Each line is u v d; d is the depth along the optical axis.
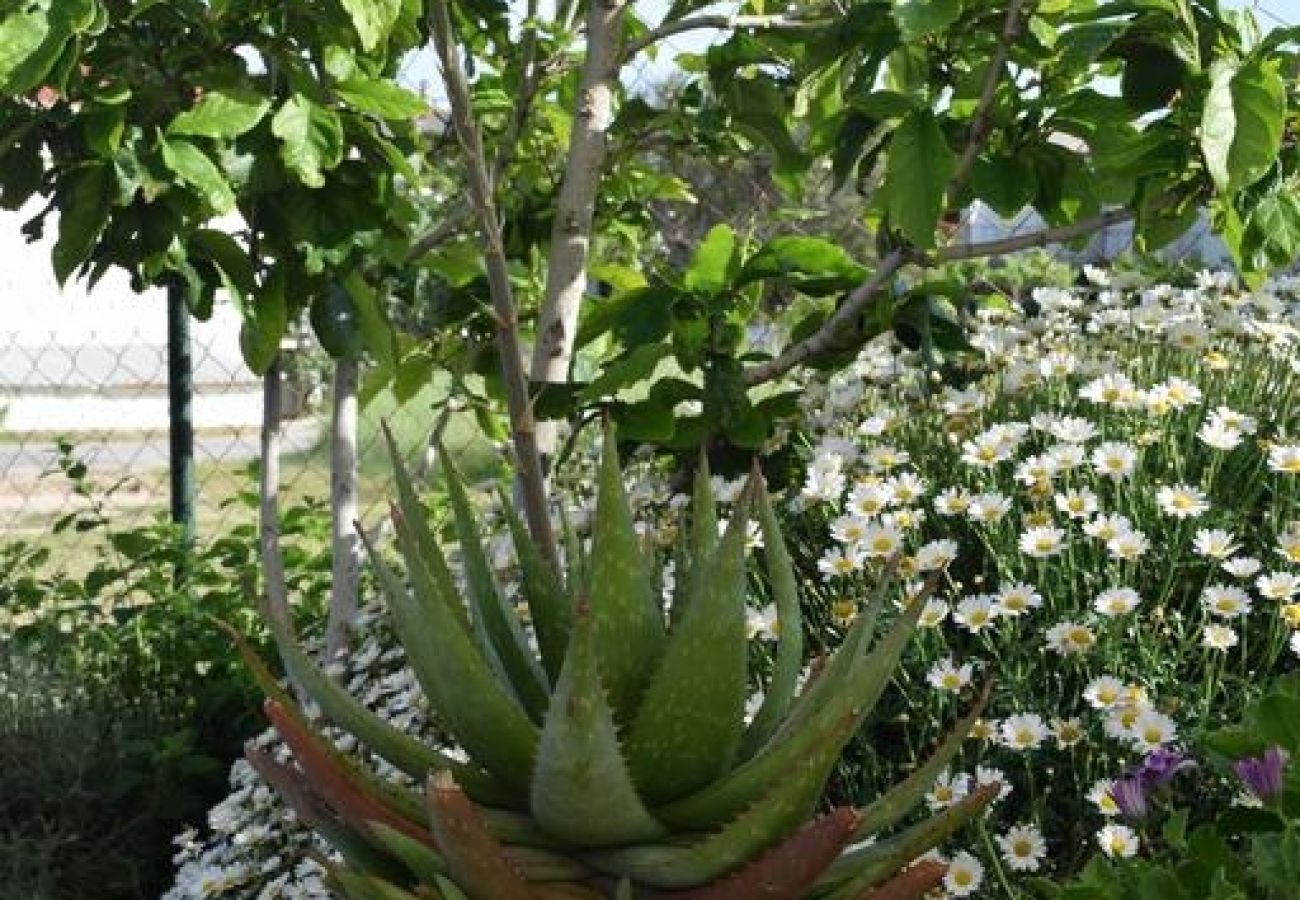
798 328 3.89
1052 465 3.22
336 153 3.29
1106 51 3.26
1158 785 2.48
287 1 3.35
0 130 3.24
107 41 3.33
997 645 3.13
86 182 3.22
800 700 2.07
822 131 3.70
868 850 1.99
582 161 3.61
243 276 3.54
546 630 2.14
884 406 4.04
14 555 5.47
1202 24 3.20
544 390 3.50
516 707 1.93
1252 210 3.19
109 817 4.41
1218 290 4.07
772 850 1.80
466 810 1.75
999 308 4.02
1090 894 2.28
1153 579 3.22
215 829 3.88
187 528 5.38
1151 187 3.31
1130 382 3.61
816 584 3.42
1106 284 4.17
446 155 4.50
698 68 4.19
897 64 3.75
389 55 3.92
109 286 11.17
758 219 4.59
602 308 3.79
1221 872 2.19
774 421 3.87
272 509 4.11
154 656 4.83
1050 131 3.38
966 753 3.00
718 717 1.90
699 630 1.86
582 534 3.82
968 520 3.30
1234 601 2.94
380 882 1.87
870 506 3.21
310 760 1.94
